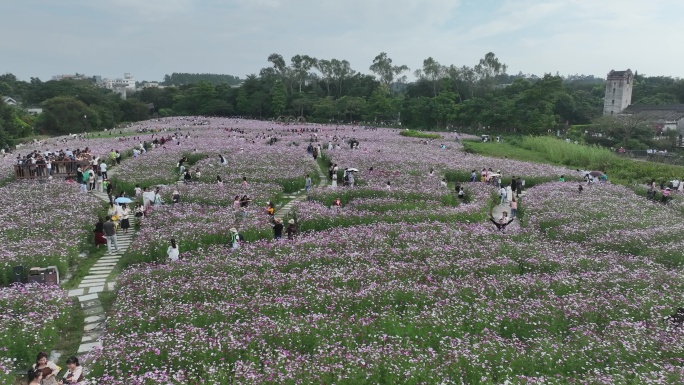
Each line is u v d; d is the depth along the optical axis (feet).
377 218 75.56
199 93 430.61
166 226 68.54
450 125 315.58
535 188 109.81
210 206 83.35
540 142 193.98
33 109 396.37
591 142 231.09
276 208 90.22
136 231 74.49
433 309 41.52
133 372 32.65
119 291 47.93
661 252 58.85
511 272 53.52
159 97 490.90
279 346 36.35
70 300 47.11
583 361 33.37
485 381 30.27
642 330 37.52
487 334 37.55
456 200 97.14
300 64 456.04
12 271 51.42
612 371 32.17
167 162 127.75
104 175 107.14
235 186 98.22
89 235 69.62
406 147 184.03
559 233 70.23
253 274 50.57
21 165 104.17
